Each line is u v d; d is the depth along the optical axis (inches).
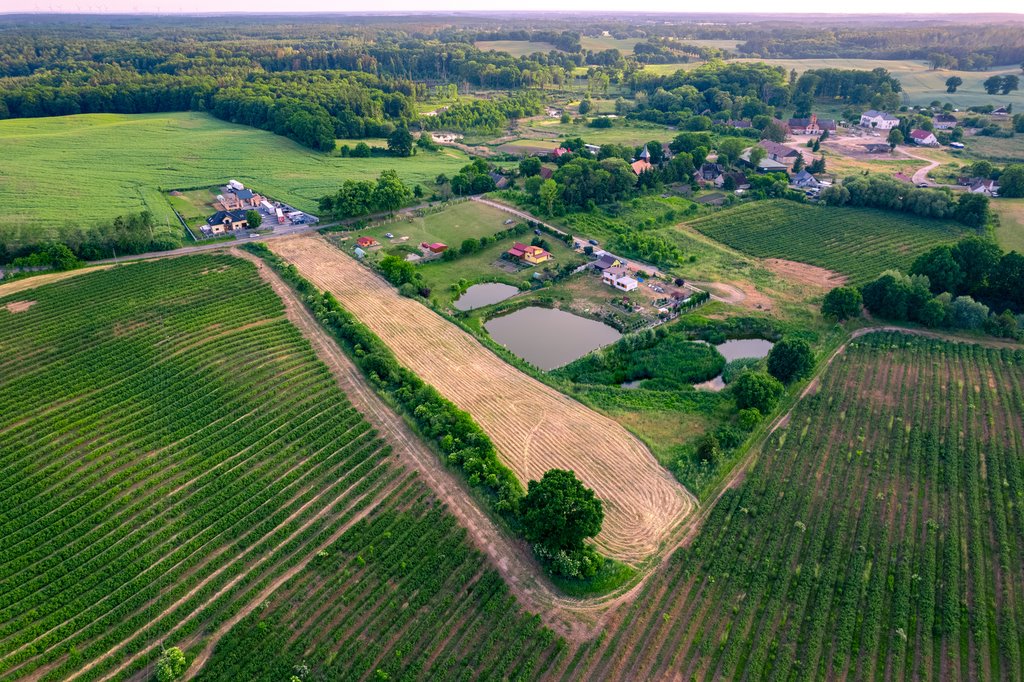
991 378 3602.4
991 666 2098.9
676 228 6053.2
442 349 3937.0
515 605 2279.8
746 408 3238.2
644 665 2086.6
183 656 2063.2
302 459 2977.4
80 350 3705.7
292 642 2172.7
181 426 3152.1
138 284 4493.1
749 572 2420.0
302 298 4419.3
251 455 2977.4
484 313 4441.4
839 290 4207.7
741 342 4168.3
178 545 2532.0
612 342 4121.6
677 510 2719.0
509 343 4124.0
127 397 3339.1
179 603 2304.4
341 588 2369.6
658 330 4183.1
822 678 2064.5
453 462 2866.6
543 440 3139.8
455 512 2662.4
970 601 2324.1
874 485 2834.6
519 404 3417.8
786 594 2342.5
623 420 3294.8
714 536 2581.2
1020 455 3011.8
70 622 2210.9
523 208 6496.1
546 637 2161.7
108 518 2642.7
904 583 2368.4
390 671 2070.6
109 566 2420.0
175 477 2854.3
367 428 3147.1
